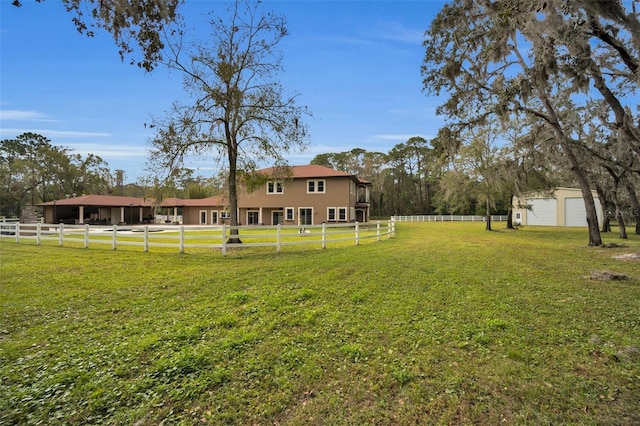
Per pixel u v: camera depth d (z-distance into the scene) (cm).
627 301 591
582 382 329
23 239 1747
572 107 1552
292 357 387
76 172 4994
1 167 4519
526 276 799
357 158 6588
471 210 5712
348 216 3228
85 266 927
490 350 400
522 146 1680
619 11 615
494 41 962
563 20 770
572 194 3388
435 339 433
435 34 1090
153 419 284
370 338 438
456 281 745
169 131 1379
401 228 3041
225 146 1546
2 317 518
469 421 276
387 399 309
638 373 343
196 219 4034
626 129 977
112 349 406
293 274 814
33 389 323
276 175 1744
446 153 1345
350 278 770
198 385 330
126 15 562
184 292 660
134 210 4391
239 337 438
